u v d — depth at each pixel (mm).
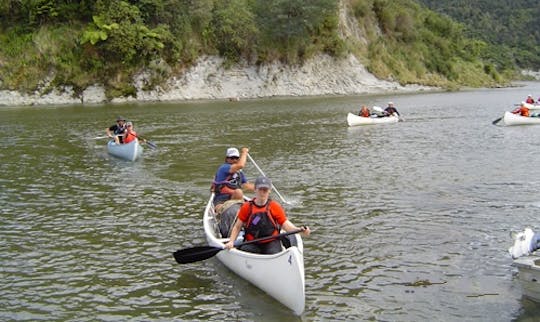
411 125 23281
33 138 19156
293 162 14352
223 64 41844
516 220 8953
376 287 6410
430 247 7738
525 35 147125
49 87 35469
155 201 10375
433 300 6062
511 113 22938
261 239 6352
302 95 44781
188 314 5766
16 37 35656
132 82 37625
